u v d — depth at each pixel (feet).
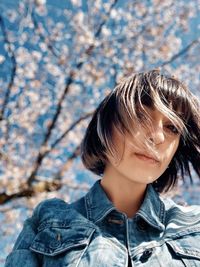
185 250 3.51
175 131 3.67
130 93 3.60
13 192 17.40
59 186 18.45
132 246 3.46
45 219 3.82
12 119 20.44
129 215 3.78
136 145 3.36
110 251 3.35
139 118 3.41
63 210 3.86
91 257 3.30
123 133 3.41
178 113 3.83
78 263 3.29
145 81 3.73
